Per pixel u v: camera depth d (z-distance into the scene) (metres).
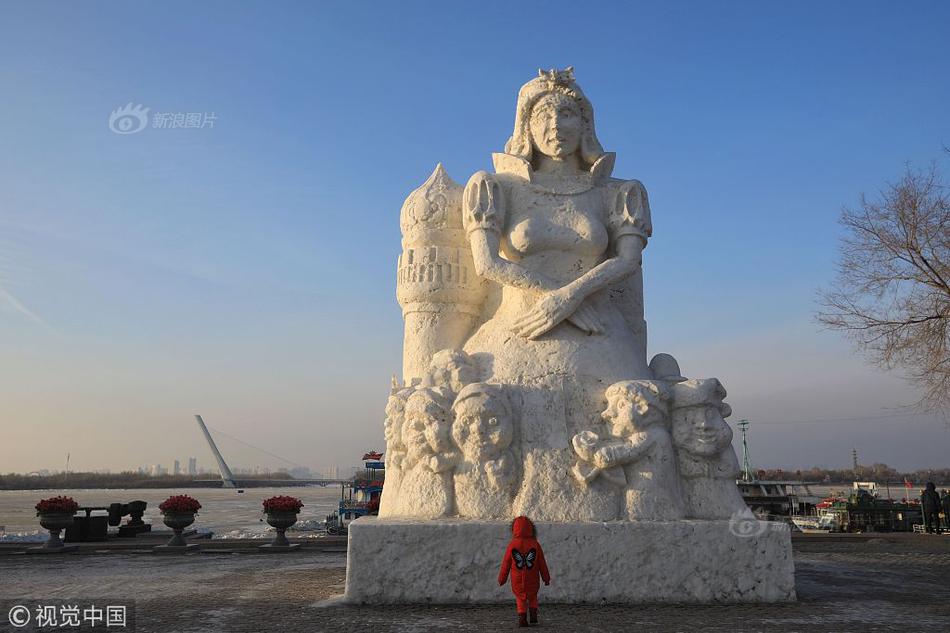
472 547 5.01
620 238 6.46
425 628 4.23
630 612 4.70
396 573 5.00
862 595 5.45
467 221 6.45
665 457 5.45
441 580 4.98
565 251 6.39
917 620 4.48
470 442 5.45
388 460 5.96
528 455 5.46
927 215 13.74
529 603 4.33
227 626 4.34
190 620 4.54
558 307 5.95
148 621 4.54
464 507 5.38
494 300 6.84
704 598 5.01
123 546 9.88
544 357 5.88
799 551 9.09
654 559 5.05
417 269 6.79
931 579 6.44
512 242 6.37
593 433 5.45
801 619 4.50
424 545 5.02
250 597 5.42
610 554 5.04
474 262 6.37
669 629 4.19
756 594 5.05
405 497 5.57
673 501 5.36
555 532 5.06
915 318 13.86
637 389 5.52
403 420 5.94
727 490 5.56
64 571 7.34
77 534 11.10
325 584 6.14
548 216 6.41
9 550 9.66
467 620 4.45
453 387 5.83
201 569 7.46
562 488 5.32
